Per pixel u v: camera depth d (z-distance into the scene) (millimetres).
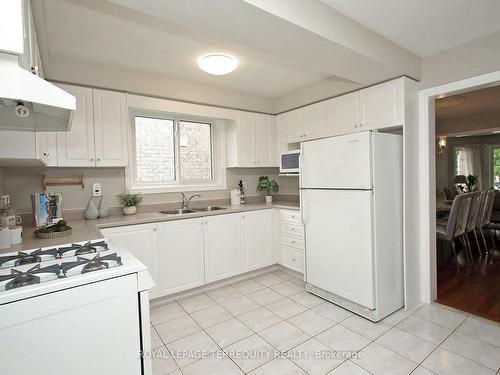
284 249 3398
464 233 3877
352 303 2416
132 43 2199
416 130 2549
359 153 2270
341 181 2416
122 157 2701
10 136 1586
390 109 2502
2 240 1573
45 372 1027
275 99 3867
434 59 2438
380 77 2457
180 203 3361
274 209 3518
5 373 955
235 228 3166
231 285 3105
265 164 3811
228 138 3723
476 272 3287
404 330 2123
